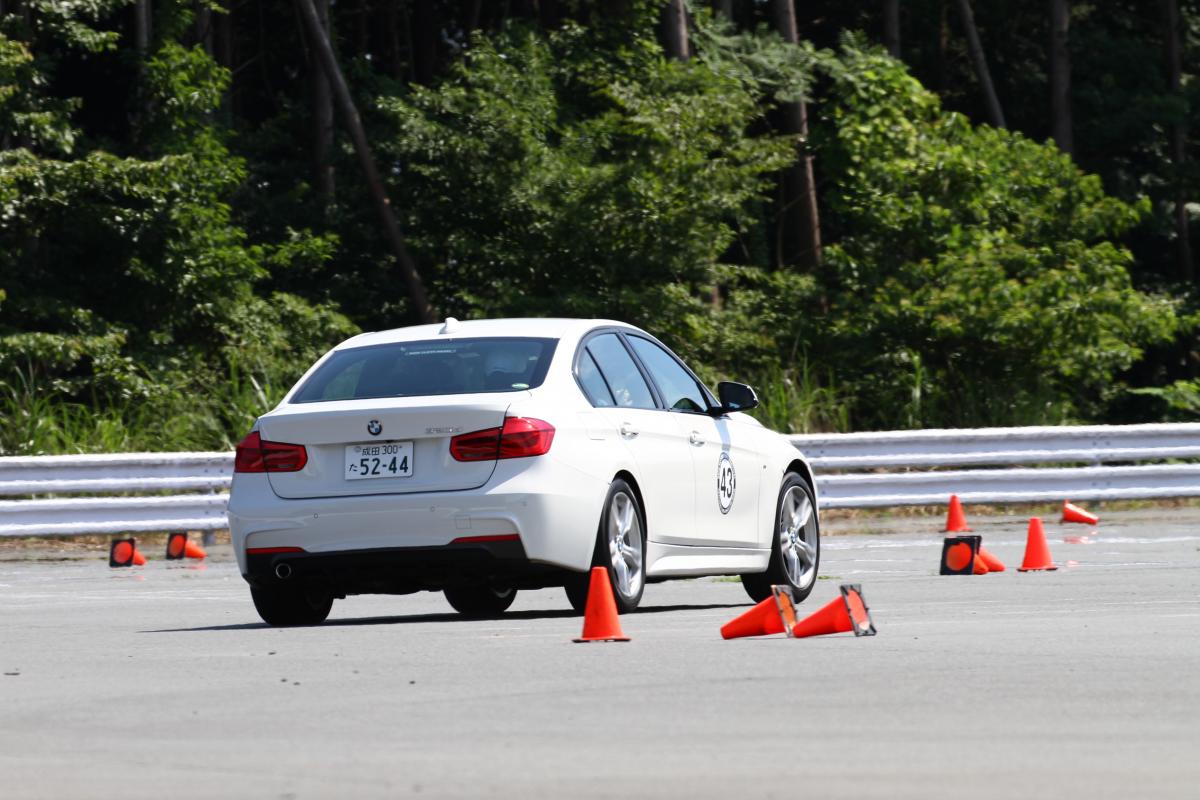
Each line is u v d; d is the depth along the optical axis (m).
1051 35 138.75
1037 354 101.00
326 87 125.62
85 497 76.25
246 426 87.44
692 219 101.25
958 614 35.12
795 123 125.38
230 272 96.19
